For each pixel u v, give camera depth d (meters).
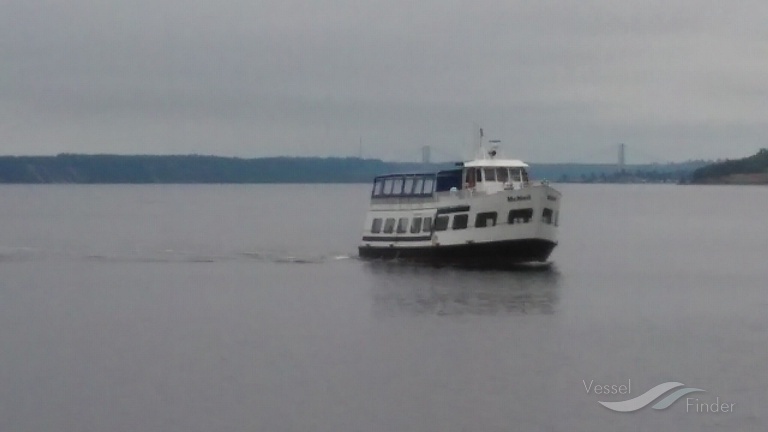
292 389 74.44
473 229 125.88
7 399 73.00
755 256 164.50
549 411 70.00
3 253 170.75
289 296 113.50
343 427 66.81
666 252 172.12
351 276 127.31
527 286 116.94
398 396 72.88
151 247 185.38
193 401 71.94
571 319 98.50
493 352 84.75
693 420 68.50
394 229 136.50
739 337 90.81
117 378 77.81
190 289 120.88
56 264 150.50
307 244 191.00
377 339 89.69
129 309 107.06
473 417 68.69
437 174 131.88
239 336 91.75
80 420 68.50
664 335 91.56
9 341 91.00
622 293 115.69
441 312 101.62
